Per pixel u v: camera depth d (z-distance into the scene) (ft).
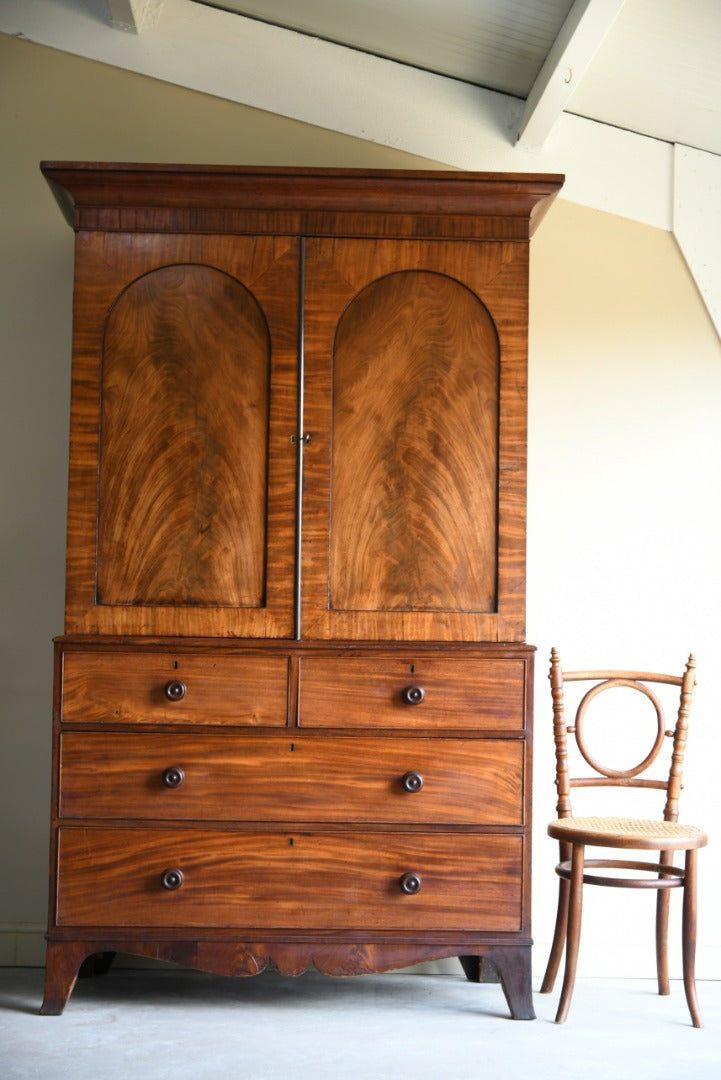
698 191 11.32
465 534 9.25
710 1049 8.43
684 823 10.75
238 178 9.17
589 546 11.07
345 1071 7.79
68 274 11.08
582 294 11.25
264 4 10.92
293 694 9.02
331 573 9.22
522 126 11.03
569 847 10.03
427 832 8.95
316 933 8.87
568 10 9.62
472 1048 8.34
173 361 9.32
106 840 8.93
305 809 8.95
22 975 10.20
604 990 10.13
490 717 9.04
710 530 11.11
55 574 10.92
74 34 11.21
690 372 11.23
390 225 9.37
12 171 11.12
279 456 9.25
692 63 9.90
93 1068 7.77
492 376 9.34
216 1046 8.29
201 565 9.21
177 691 8.92
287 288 9.34
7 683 10.83
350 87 11.30
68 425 11.02
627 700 10.94
